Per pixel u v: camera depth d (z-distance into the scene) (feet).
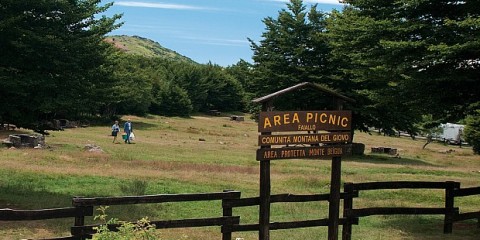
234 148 131.95
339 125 30.81
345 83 123.24
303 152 29.55
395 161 124.77
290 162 100.01
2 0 44.47
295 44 134.51
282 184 67.51
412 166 110.01
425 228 41.55
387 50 39.96
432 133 190.08
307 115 29.68
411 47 37.86
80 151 96.78
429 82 39.17
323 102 129.08
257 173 77.51
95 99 51.52
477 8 37.96
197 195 27.50
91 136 141.59
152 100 265.95
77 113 51.52
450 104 41.68
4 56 46.01
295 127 29.32
